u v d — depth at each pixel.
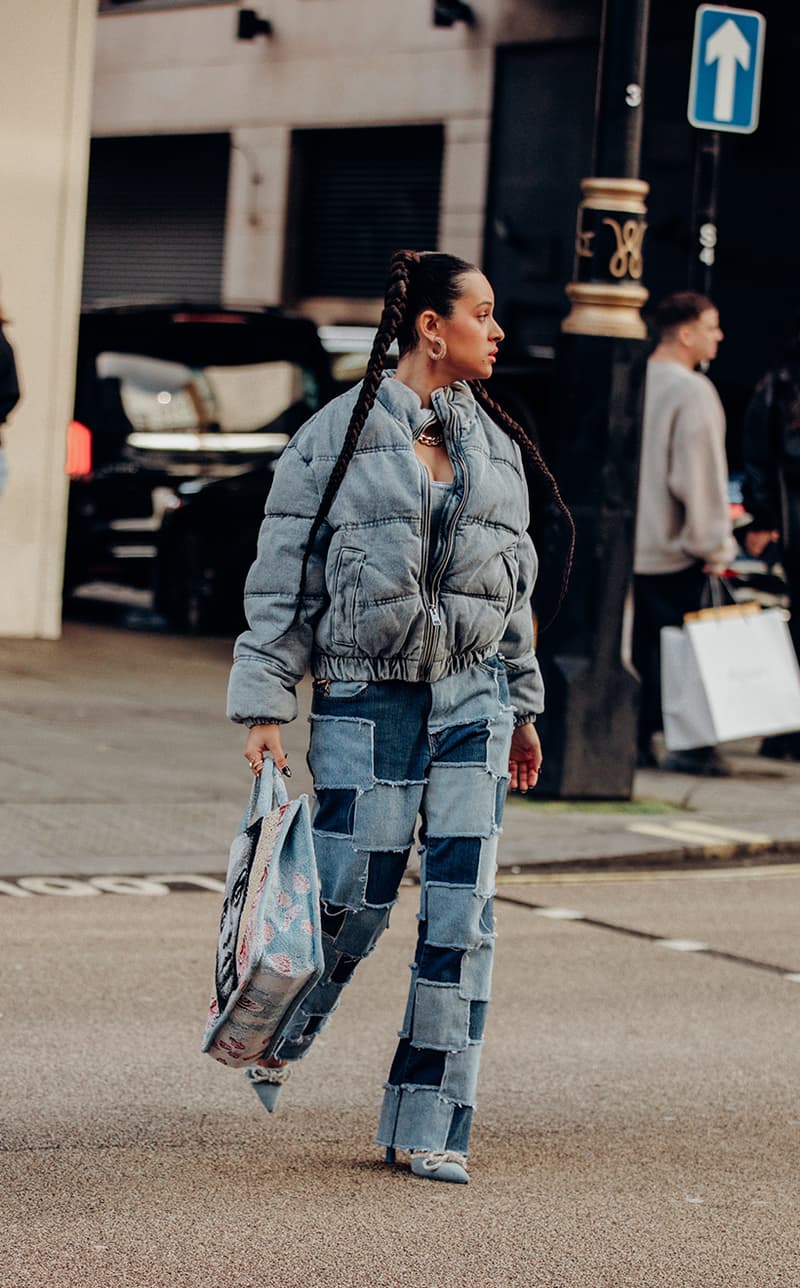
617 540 11.18
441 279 5.06
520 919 8.64
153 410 17.55
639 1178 5.41
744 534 13.55
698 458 12.09
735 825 10.89
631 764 11.37
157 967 7.35
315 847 5.08
